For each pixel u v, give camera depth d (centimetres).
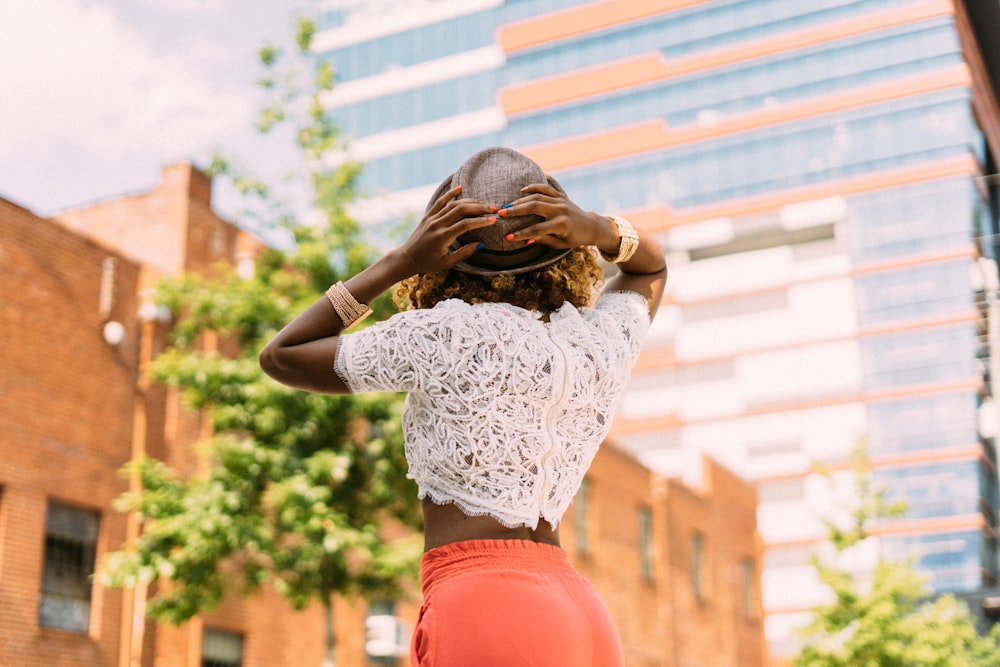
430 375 173
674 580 3022
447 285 190
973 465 5462
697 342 6269
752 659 3509
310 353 178
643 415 6306
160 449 1550
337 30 6519
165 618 1184
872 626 1920
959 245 5747
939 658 1888
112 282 1524
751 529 3700
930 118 5819
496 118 6288
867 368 5872
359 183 1380
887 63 5922
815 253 6106
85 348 1474
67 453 1419
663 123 6253
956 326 5725
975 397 5638
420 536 1270
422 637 165
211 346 1639
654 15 6359
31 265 1412
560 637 164
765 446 6047
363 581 1240
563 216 182
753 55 6162
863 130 5962
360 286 181
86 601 1426
